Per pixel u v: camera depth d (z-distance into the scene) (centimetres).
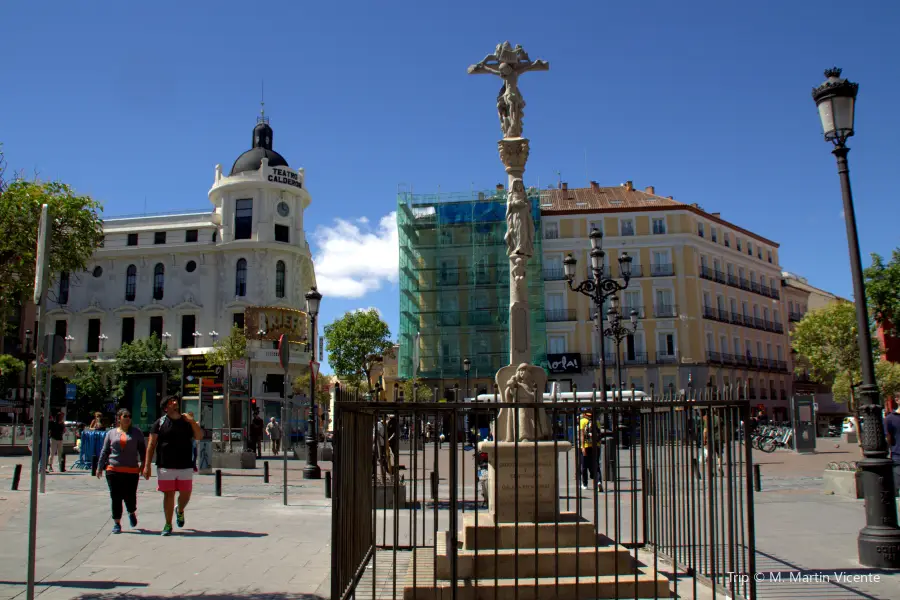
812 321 4541
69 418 4619
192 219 5216
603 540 711
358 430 649
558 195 6072
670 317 5384
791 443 3020
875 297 3284
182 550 858
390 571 726
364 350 5700
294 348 5003
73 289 5278
